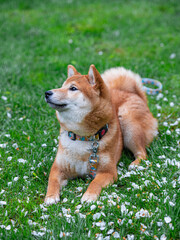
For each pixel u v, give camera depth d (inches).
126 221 117.8
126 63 291.3
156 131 187.3
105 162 146.2
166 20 414.9
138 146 173.0
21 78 261.1
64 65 285.7
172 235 111.8
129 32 375.6
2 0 494.6
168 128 191.0
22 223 121.3
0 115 213.8
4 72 269.6
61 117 142.9
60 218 121.3
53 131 195.2
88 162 146.4
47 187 143.6
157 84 257.9
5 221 120.3
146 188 139.7
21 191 142.0
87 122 139.6
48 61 298.8
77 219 120.3
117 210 125.0
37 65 290.7
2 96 228.7
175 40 352.8
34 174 148.4
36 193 140.8
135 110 179.5
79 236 112.5
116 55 315.6
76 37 360.2
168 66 288.4
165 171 151.5
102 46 339.6
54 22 407.2
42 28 389.1
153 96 242.1
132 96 188.1
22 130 196.5
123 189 144.9
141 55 319.0
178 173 148.8
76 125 140.3
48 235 112.7
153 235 113.3
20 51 324.5
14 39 358.3
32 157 166.9
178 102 230.1
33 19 420.2
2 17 419.8
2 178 150.5
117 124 157.8
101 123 142.3
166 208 122.2
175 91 246.4
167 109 218.2
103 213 121.3
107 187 140.3
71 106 137.7
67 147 144.9
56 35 365.4
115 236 112.5
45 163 162.9
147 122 183.0
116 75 197.5
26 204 130.2
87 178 150.9
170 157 164.6
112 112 148.9
